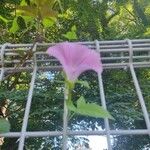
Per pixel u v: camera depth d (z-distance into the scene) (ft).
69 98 0.49
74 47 0.49
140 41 0.81
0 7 2.03
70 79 0.49
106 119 0.64
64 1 2.45
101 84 0.72
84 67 0.49
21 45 0.80
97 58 0.49
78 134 0.62
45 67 0.79
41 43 0.78
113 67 0.80
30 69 0.79
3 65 0.79
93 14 2.52
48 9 0.70
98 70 0.48
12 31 0.79
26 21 0.74
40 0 0.69
